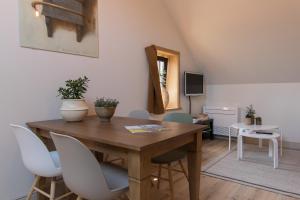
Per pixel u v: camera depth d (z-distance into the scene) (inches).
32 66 84.1
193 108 190.9
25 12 81.4
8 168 79.7
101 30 108.0
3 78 77.1
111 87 114.0
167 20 154.7
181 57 173.3
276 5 128.2
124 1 120.1
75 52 97.0
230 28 151.9
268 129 135.9
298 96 167.3
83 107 83.4
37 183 76.8
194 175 72.7
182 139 64.8
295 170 118.7
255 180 106.0
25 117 82.7
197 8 147.3
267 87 179.2
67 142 47.5
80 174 49.3
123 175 62.6
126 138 54.9
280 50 151.4
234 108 186.7
